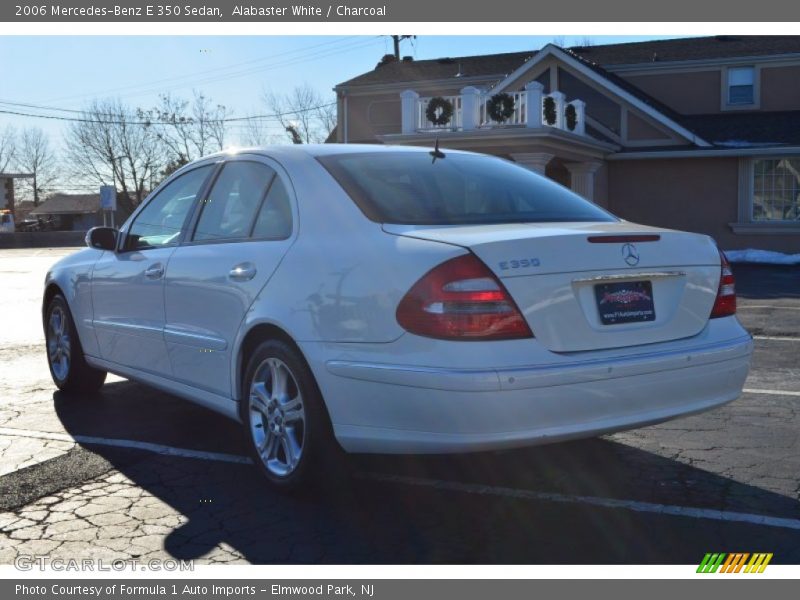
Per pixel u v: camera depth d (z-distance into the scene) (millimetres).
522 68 23172
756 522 3750
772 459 4668
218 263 4480
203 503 4070
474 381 3309
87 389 6328
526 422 3391
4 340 9273
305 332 3838
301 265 3971
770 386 6539
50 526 3797
